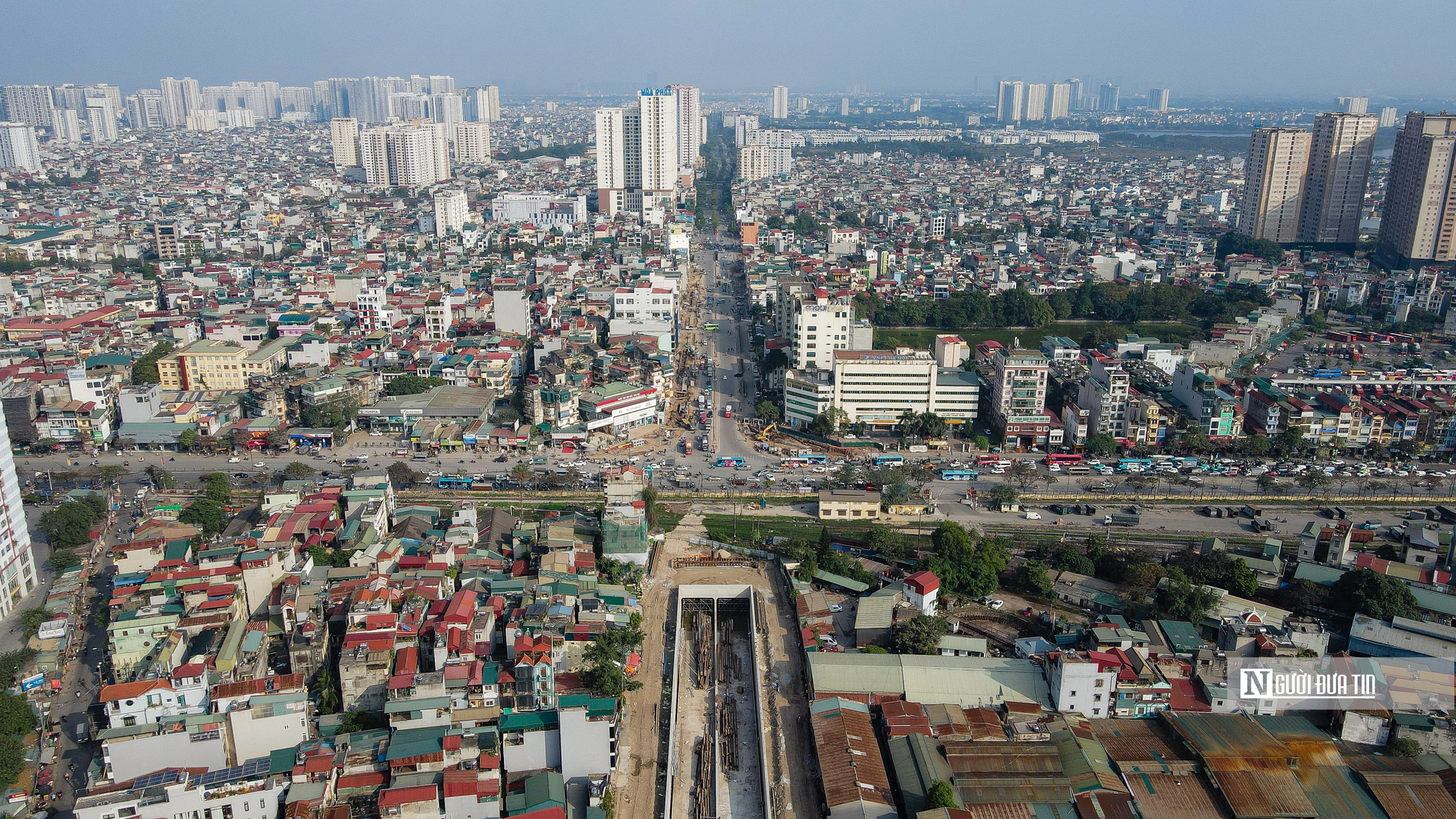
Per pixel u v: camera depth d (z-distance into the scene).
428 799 151.50
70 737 180.38
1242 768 166.00
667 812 162.75
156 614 194.75
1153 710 185.75
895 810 158.88
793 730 187.88
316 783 154.38
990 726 179.12
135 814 148.62
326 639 187.62
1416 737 175.88
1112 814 157.38
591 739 168.25
